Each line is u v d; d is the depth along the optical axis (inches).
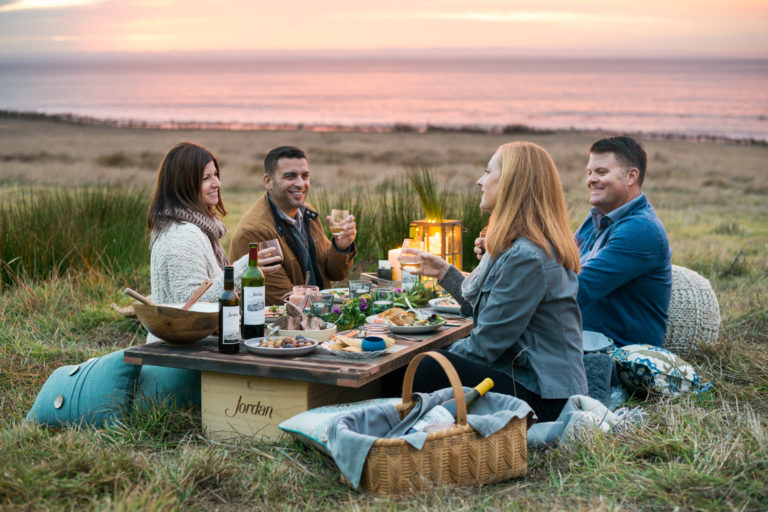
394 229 293.9
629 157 175.0
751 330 223.0
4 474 111.5
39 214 295.1
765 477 112.0
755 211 652.7
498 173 140.7
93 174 1104.8
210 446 133.0
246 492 116.6
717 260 337.1
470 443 115.1
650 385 156.6
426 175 289.1
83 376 147.6
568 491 113.6
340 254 201.8
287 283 192.1
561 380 134.3
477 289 139.9
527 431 131.3
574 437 129.4
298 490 117.3
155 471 117.0
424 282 185.9
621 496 110.2
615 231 171.3
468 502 109.8
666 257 171.8
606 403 149.5
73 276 269.1
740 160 1523.1
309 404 133.3
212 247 166.2
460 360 137.6
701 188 950.4
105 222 303.0
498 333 133.4
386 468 111.0
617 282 168.2
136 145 2016.5
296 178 193.6
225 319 134.5
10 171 1127.0
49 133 2481.5
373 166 1430.9
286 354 133.0
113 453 124.6
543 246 132.0
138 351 137.4
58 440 128.1
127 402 146.4
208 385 139.9
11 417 151.0
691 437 128.6
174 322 135.8
